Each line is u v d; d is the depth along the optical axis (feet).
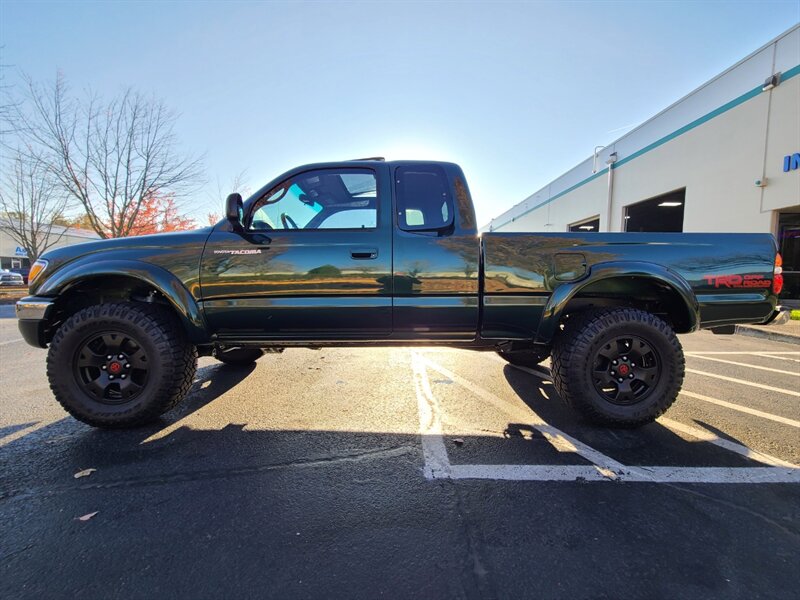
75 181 54.29
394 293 10.09
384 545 5.89
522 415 11.09
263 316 10.11
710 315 10.18
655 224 62.18
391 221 10.27
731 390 13.56
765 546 5.89
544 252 10.05
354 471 8.05
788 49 30.30
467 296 10.16
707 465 8.29
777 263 10.28
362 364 17.08
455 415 11.09
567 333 10.14
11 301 53.16
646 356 9.98
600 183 57.47
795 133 30.07
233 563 5.53
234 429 10.11
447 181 10.48
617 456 8.68
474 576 5.30
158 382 9.69
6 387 13.97
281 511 6.73
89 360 9.78
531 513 6.68
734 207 35.06
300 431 9.99
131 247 10.09
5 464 8.32
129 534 6.14
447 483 7.61
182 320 9.98
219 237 10.14
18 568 5.45
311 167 10.78
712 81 37.29
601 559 5.61
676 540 6.02
